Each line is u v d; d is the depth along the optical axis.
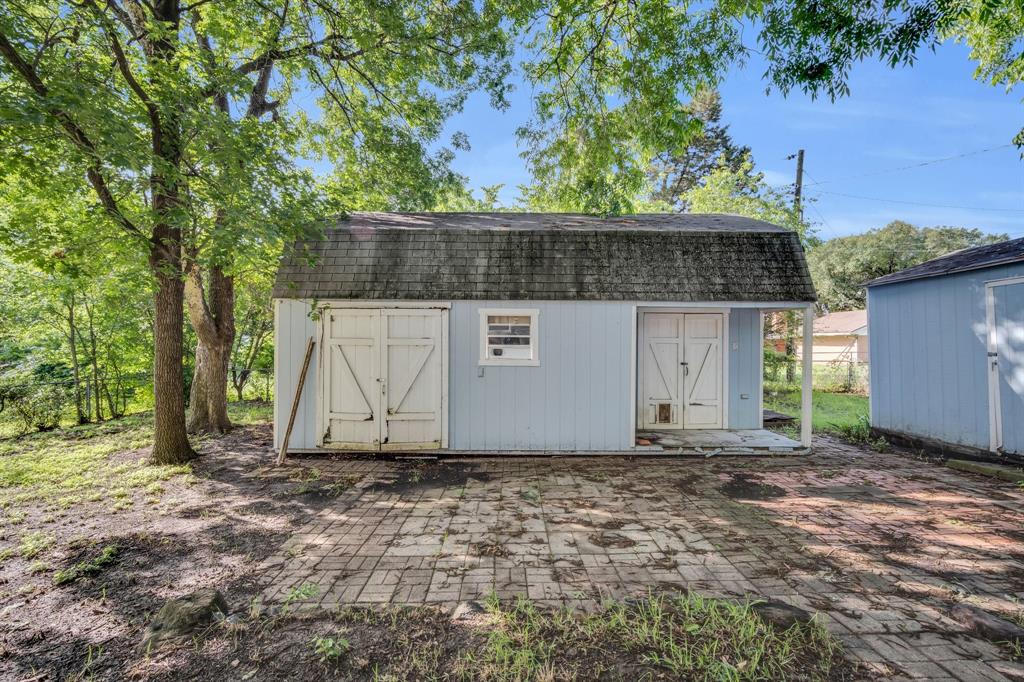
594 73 7.89
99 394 10.92
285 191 6.42
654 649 2.55
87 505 5.03
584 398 7.20
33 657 2.56
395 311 7.13
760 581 3.35
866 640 2.64
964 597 3.11
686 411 8.52
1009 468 6.05
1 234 5.76
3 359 10.84
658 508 4.94
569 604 3.03
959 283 6.94
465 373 7.19
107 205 5.90
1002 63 8.77
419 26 8.85
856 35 5.02
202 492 5.50
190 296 8.85
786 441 7.51
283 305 7.17
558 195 10.02
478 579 3.39
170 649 2.60
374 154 10.34
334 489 5.61
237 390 14.69
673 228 7.78
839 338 28.17
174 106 5.66
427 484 5.83
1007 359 6.30
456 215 9.08
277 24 8.40
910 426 7.72
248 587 3.30
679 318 8.53
